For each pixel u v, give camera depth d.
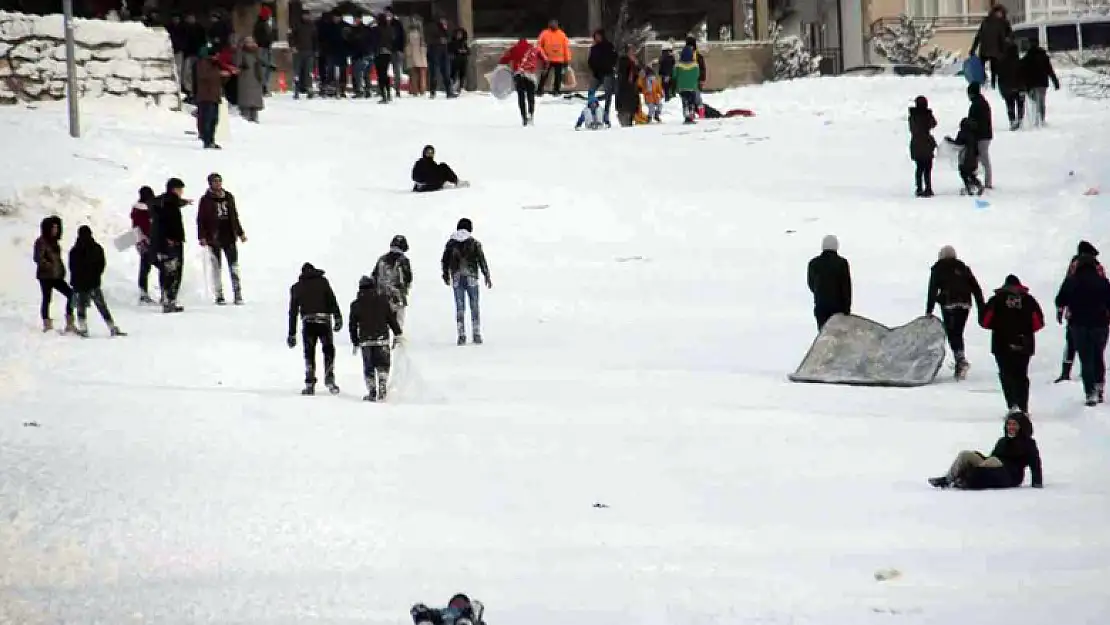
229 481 44.75
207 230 81.06
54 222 72.00
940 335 65.25
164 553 37.12
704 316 78.88
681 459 49.22
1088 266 59.06
